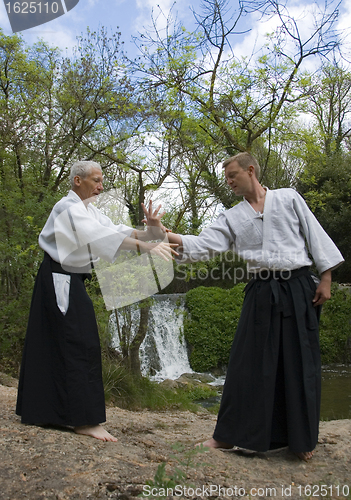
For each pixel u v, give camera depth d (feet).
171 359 37.40
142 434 9.56
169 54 23.94
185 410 21.01
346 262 56.34
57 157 25.73
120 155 22.18
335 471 6.84
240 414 7.50
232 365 7.77
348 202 56.70
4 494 5.45
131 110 23.65
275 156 32.83
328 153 54.60
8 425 7.68
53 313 7.79
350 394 29.27
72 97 25.29
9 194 21.99
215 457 7.23
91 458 6.69
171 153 23.99
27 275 20.90
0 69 25.90
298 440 7.13
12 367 20.45
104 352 21.59
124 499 5.70
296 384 7.32
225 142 26.27
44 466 6.20
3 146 24.16
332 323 43.29
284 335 7.48
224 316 39.14
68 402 7.67
